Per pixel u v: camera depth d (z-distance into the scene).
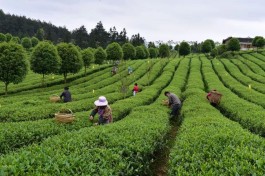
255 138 9.66
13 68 37.41
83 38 152.38
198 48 128.12
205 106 20.36
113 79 45.97
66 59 46.62
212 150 8.36
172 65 63.19
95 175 6.48
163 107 20.67
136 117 15.80
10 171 5.76
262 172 6.46
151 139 10.59
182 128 12.60
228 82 40.91
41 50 43.16
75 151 7.88
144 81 43.03
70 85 47.31
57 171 6.19
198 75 49.19
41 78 55.44
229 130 10.89
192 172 6.89
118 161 7.86
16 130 11.98
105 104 13.98
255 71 58.12
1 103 25.61
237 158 7.42
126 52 80.56
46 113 18.00
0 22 176.62
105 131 10.56
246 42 140.50
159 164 12.33
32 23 193.38
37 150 7.81
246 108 19.62
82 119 15.18
